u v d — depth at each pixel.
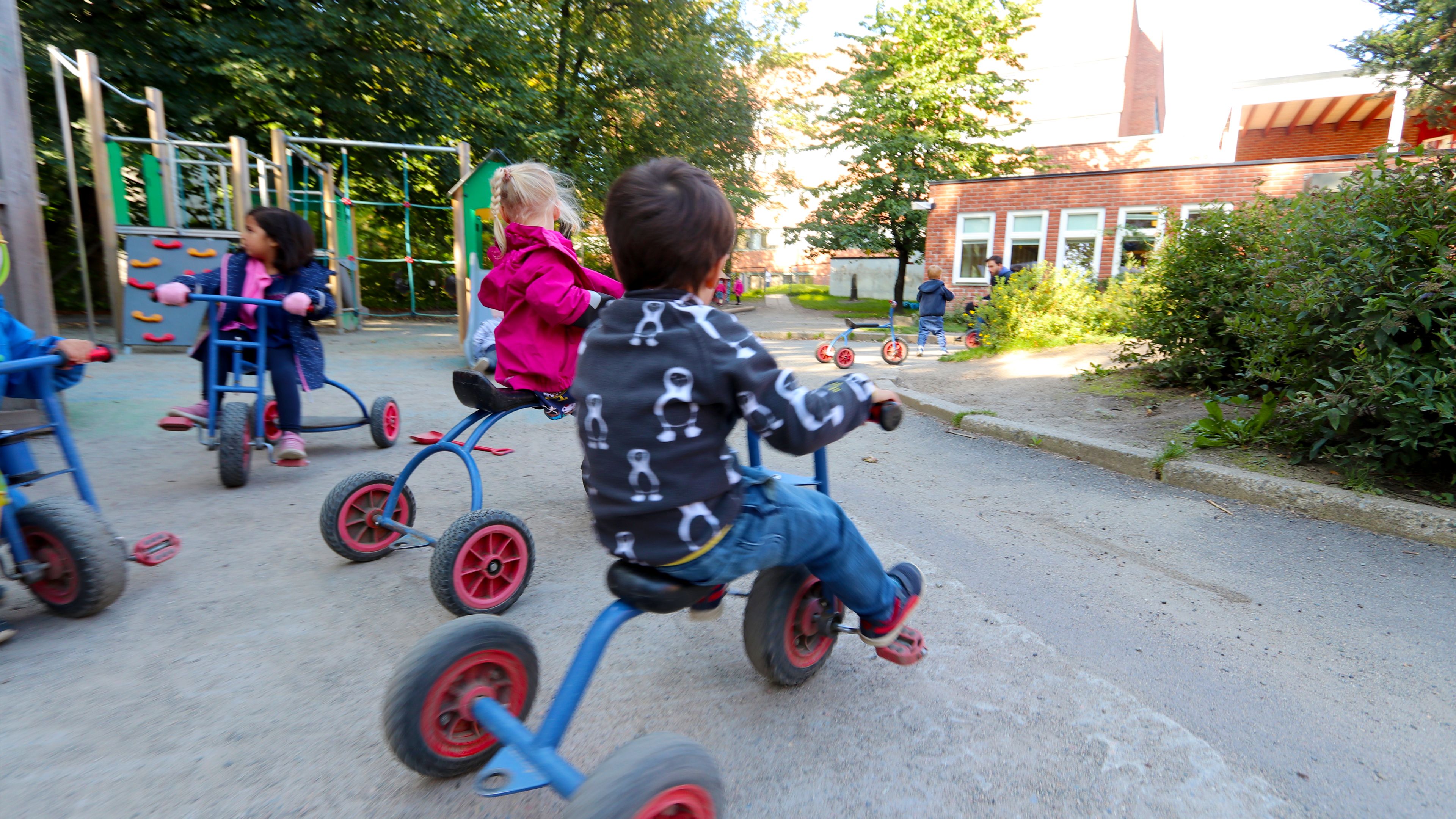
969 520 4.21
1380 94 16.56
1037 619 3.04
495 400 3.16
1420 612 3.07
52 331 5.64
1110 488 4.73
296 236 4.47
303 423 5.18
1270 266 5.07
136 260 10.02
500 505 4.35
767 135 26.59
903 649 2.32
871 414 1.94
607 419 1.67
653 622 2.98
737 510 1.75
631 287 1.76
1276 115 23.03
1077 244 18.52
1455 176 4.15
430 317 18.34
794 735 2.28
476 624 1.99
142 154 10.97
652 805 1.48
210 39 13.55
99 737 2.20
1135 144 23.98
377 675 2.57
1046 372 8.27
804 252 27.61
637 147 22.84
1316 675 2.64
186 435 5.73
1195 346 6.70
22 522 2.83
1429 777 2.14
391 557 3.57
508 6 19.16
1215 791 2.06
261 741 2.21
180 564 3.44
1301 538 3.83
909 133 23.17
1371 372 3.99
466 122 18.30
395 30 15.19
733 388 1.63
